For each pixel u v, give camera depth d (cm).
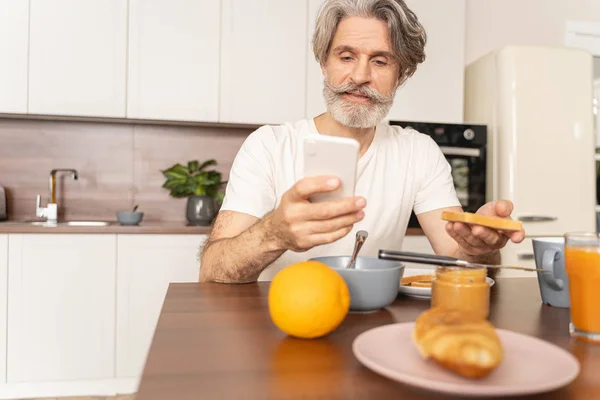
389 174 134
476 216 81
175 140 276
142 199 273
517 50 251
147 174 273
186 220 277
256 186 123
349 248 128
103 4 239
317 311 58
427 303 82
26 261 211
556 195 254
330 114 125
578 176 256
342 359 54
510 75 250
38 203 253
